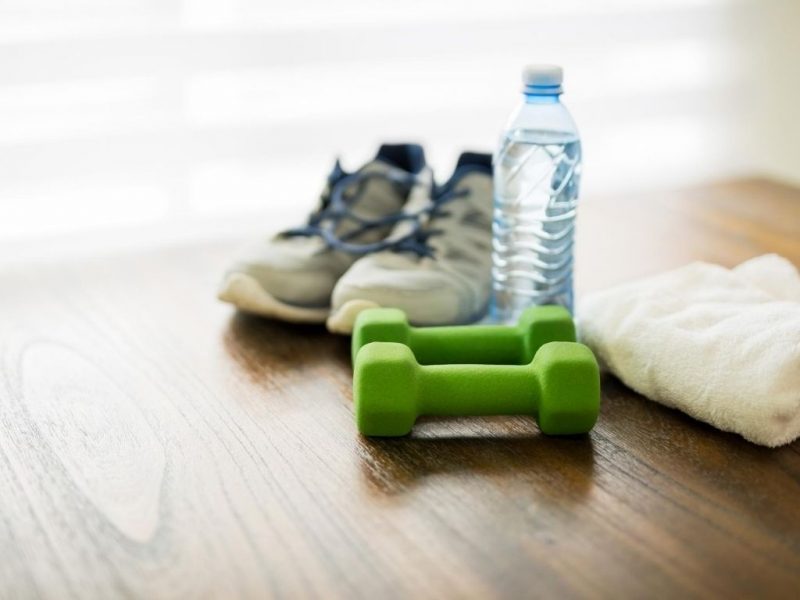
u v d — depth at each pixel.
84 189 1.65
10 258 1.62
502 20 1.85
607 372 1.15
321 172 1.81
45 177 1.61
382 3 1.76
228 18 1.67
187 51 1.64
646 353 1.06
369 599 0.75
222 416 1.05
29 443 1.00
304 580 0.78
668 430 1.02
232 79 1.70
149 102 1.64
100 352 1.22
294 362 1.19
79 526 0.85
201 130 1.69
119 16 1.59
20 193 1.60
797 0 2.07
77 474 0.94
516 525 0.85
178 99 1.66
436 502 0.89
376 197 1.38
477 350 1.09
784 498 0.89
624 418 1.04
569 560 0.80
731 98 2.10
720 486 0.91
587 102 1.97
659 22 1.98
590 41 1.93
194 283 1.45
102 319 1.32
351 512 0.87
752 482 0.92
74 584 0.78
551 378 0.97
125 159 1.65
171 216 1.72
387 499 0.89
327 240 1.30
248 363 1.19
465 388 0.98
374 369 0.97
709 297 1.13
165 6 1.61
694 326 1.06
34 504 0.89
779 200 1.78
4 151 1.57
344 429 1.03
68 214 1.65
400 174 1.39
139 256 1.57
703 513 0.87
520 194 1.21
